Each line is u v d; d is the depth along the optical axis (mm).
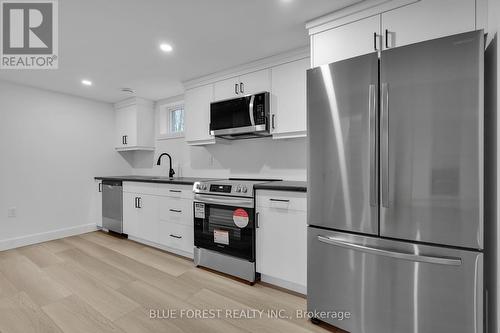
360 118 1499
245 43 2227
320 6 1694
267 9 1734
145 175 4285
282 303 1935
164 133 4051
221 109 2742
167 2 1651
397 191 1387
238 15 1805
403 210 1373
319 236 1669
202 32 2041
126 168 4414
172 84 3309
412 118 1339
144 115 3982
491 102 1318
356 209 1521
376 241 1464
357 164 1513
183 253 2906
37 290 2105
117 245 3301
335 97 1591
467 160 1218
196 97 3102
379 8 1579
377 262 1454
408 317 1370
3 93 3102
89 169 3918
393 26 1537
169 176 3664
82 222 3840
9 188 3148
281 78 2420
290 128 2365
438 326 1299
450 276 1270
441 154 1273
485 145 1413
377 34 1584
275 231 2107
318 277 1688
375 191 1445
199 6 1697
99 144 4039
